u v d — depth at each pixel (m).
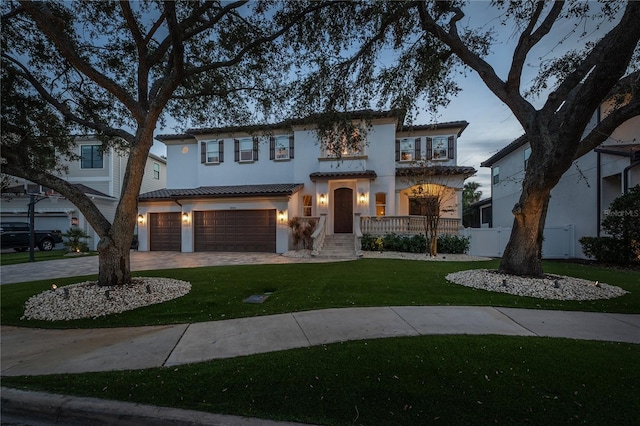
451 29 7.87
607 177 12.87
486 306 5.89
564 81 7.61
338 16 7.34
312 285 7.84
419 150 18.52
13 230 18.95
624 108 6.46
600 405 2.71
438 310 5.65
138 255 16.30
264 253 16.81
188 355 3.94
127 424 2.77
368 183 17.28
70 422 2.89
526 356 3.64
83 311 5.83
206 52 8.63
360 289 7.32
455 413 2.66
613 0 6.44
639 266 10.70
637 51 6.88
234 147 20.03
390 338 4.29
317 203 17.67
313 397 2.93
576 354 3.69
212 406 2.82
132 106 7.33
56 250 20.38
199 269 10.81
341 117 8.19
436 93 8.49
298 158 18.84
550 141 7.17
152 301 6.51
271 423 2.59
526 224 7.83
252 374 3.35
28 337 4.76
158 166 27.14
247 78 8.78
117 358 3.91
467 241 15.29
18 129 7.80
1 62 7.15
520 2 7.29
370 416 2.66
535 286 6.96
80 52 8.14
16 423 2.93
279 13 7.37
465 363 3.48
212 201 17.78
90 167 22.59
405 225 15.97
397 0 6.88
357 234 14.98
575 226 14.27
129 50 8.45
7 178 8.79
